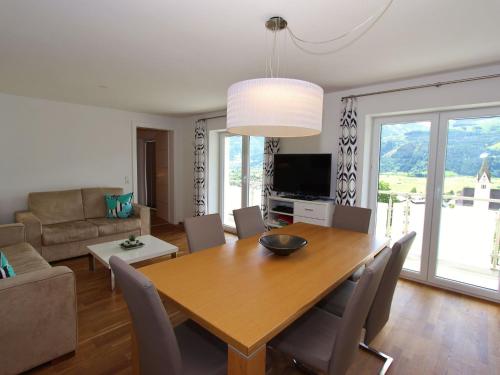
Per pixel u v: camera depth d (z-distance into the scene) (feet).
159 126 18.12
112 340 6.93
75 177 14.75
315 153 12.42
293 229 8.86
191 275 5.35
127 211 14.34
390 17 5.72
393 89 10.17
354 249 6.93
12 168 12.91
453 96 9.06
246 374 3.53
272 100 5.01
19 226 9.98
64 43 7.09
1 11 5.56
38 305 5.63
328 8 5.40
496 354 6.66
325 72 9.23
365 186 11.50
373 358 6.50
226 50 7.49
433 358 6.51
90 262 10.96
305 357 4.51
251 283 5.03
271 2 5.22
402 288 10.01
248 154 16.16
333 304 6.25
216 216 8.10
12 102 12.69
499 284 8.98
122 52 7.68
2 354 5.28
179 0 5.17
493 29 6.20
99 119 15.37
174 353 3.71
